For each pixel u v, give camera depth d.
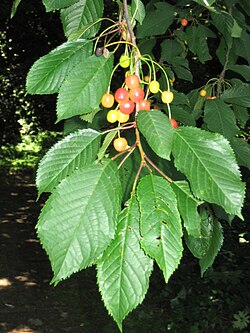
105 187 0.27
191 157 0.28
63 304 1.50
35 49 3.35
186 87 1.40
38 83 0.31
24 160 3.60
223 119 0.57
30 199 2.76
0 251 1.91
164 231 0.26
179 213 0.28
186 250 1.66
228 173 0.27
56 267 0.25
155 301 1.45
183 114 0.56
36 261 1.83
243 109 0.63
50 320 1.41
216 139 0.28
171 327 1.33
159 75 0.88
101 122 0.50
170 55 0.76
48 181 0.28
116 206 0.27
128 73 0.32
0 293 1.55
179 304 1.39
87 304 1.49
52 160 0.29
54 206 0.26
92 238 0.26
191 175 0.27
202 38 0.77
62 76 0.32
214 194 0.27
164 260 0.25
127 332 1.32
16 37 3.28
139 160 0.39
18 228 2.22
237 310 1.37
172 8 0.71
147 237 0.26
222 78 0.64
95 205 0.26
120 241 0.27
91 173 0.27
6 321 1.39
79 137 0.29
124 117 0.30
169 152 0.28
